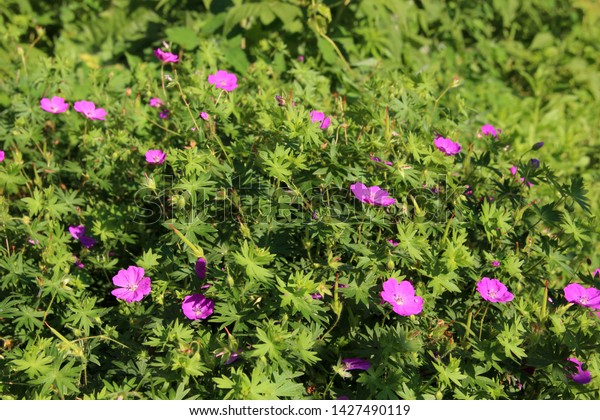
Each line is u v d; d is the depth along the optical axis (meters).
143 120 1.59
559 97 2.20
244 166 1.39
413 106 1.48
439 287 1.33
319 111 1.52
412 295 1.31
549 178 1.42
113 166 1.53
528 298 1.39
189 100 1.54
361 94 1.69
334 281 1.33
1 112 1.66
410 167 1.36
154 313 1.36
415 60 1.98
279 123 1.39
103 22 2.09
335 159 1.38
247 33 1.82
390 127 1.44
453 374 1.29
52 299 1.35
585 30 2.51
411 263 1.35
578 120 2.13
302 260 1.36
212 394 1.29
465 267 1.37
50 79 1.63
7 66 1.77
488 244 1.43
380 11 1.88
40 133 1.57
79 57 1.94
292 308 1.30
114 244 1.46
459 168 1.48
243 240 1.36
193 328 1.34
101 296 1.46
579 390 1.32
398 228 1.34
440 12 2.22
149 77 1.67
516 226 1.43
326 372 1.33
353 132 1.46
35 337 1.36
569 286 1.35
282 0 1.83
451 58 2.16
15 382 1.31
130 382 1.30
